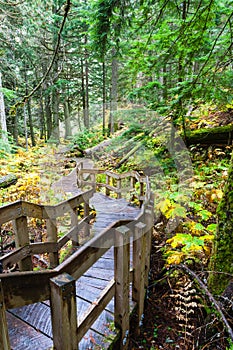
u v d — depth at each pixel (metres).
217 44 3.07
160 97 3.54
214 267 2.26
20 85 10.86
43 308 1.96
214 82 2.82
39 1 5.86
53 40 8.28
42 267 2.87
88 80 10.76
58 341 1.15
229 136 4.66
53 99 10.12
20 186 4.12
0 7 5.76
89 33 2.54
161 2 2.44
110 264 2.85
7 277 0.88
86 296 2.23
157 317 2.51
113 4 2.26
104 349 1.67
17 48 8.59
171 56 3.00
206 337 2.09
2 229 3.68
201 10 2.42
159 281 2.87
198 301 2.45
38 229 3.89
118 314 1.85
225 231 2.16
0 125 7.29
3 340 0.86
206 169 4.19
